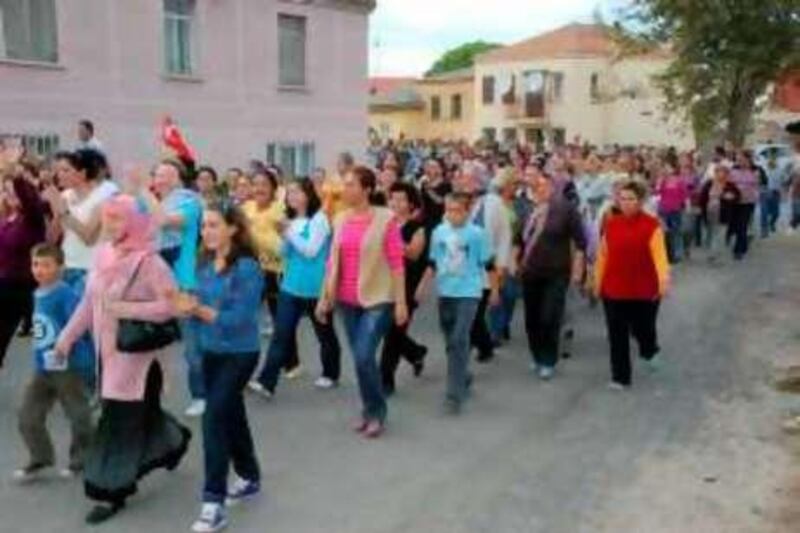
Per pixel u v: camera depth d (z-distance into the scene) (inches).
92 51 794.2
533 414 327.6
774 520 243.6
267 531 232.7
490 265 383.9
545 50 2400.3
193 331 306.5
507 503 251.0
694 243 822.5
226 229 233.5
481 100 2541.8
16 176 346.3
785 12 1165.1
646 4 1237.1
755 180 760.3
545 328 370.9
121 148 822.5
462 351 326.3
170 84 861.2
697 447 296.2
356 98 1066.1
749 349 430.6
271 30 957.2
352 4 1041.5
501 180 414.6
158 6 844.0
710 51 1207.6
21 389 343.6
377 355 327.3
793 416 327.9
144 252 235.1
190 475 267.0
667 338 451.2
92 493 236.5
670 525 239.6
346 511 244.8
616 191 360.8
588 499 254.5
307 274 334.0
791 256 791.7
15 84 742.5
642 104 2300.7
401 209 350.6
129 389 236.2
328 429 308.2
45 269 252.5
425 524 237.8
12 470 269.0
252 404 333.4
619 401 344.8
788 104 1678.2
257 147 954.1
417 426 312.7
